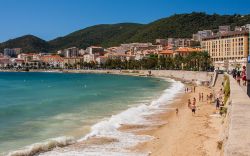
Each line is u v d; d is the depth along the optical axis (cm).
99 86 14775
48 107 7000
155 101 8044
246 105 3209
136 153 3472
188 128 4603
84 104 7538
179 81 18100
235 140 1711
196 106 6925
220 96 7781
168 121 5275
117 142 3919
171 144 3772
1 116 5712
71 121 5197
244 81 6600
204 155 3247
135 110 6372
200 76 17250
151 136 4228
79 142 3881
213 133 4172
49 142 3731
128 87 13788
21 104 7600
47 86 15325
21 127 4700
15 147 3562
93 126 4756
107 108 6794
